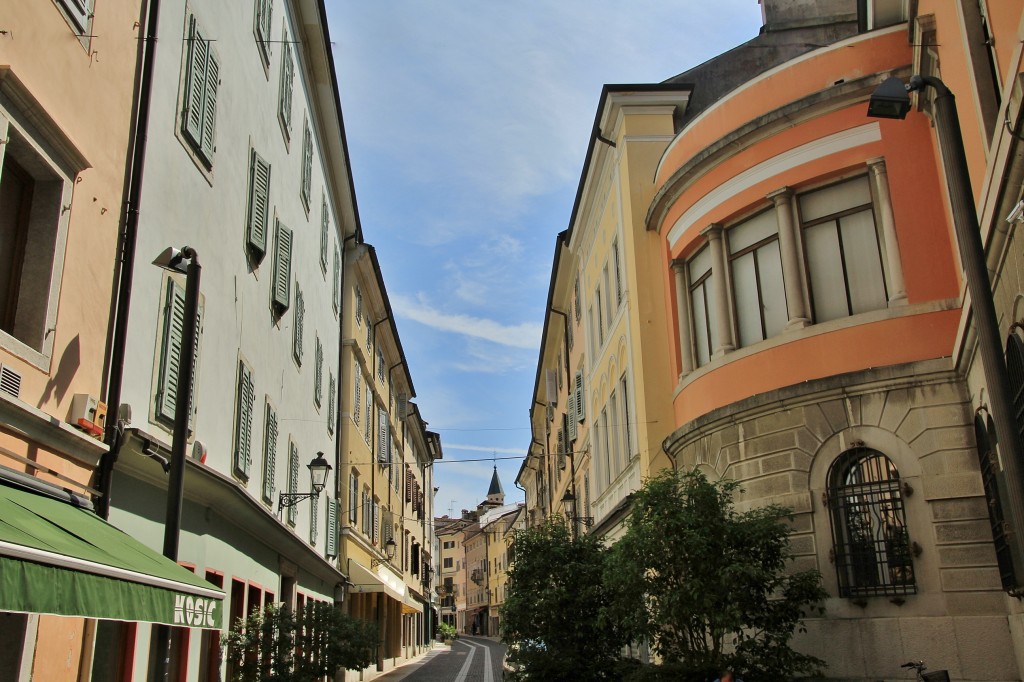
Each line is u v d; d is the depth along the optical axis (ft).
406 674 111.65
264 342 49.78
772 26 71.72
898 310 39.32
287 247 55.62
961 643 34.68
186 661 35.47
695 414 48.93
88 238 26.66
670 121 64.85
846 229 42.60
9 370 22.03
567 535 53.67
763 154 45.44
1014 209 22.47
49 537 18.74
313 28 64.59
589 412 89.51
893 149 41.19
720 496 38.09
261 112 49.29
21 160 23.98
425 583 200.75
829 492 39.22
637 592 37.14
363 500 99.81
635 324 59.72
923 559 36.35
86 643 25.76
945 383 37.42
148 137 31.12
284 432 56.29
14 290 24.06
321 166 74.84
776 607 36.01
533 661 48.44
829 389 39.78
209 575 38.55
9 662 21.85
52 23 24.49
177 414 26.35
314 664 46.96
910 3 37.68
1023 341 26.03
